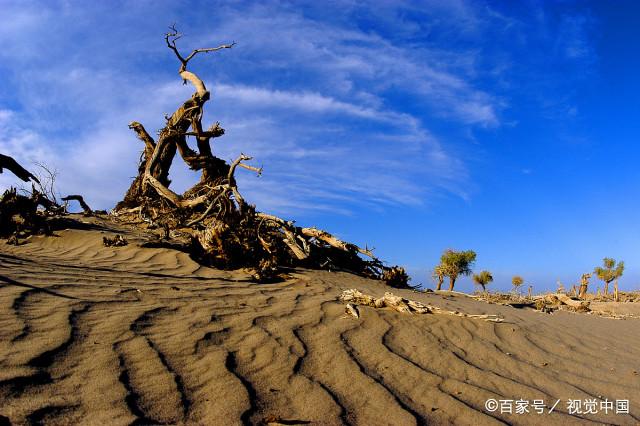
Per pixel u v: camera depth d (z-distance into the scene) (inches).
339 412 121.8
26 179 435.5
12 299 173.9
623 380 179.5
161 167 674.8
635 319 449.7
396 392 139.3
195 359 144.3
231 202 489.4
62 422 98.4
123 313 179.5
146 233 501.0
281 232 472.4
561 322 314.5
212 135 659.4
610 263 881.5
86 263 313.0
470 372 165.6
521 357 193.6
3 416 95.9
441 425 121.0
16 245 410.3
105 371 126.2
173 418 107.7
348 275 448.8
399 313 235.0
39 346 134.1
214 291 256.1
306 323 197.9
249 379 135.1
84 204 635.5
